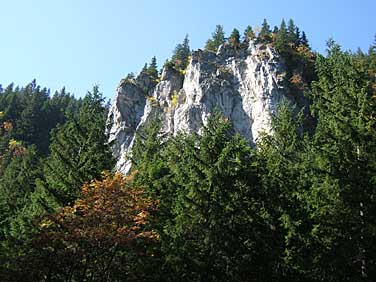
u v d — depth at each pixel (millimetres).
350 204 19547
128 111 93250
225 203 19172
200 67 88312
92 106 30297
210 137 21172
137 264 17812
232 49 92312
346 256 18828
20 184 34344
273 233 19531
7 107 103375
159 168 24094
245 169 20188
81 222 16469
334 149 20812
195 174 20000
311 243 19203
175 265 18516
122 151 82750
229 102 82000
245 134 77188
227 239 18547
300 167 23016
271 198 20203
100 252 16703
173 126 83438
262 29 95188
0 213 25812
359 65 24672
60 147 27453
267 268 18531
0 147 81438
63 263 16359
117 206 16875
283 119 27078
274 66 82250
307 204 20812
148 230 19188
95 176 24094
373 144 20594
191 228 19031
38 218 17938
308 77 85062
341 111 22172
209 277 18219
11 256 16781
